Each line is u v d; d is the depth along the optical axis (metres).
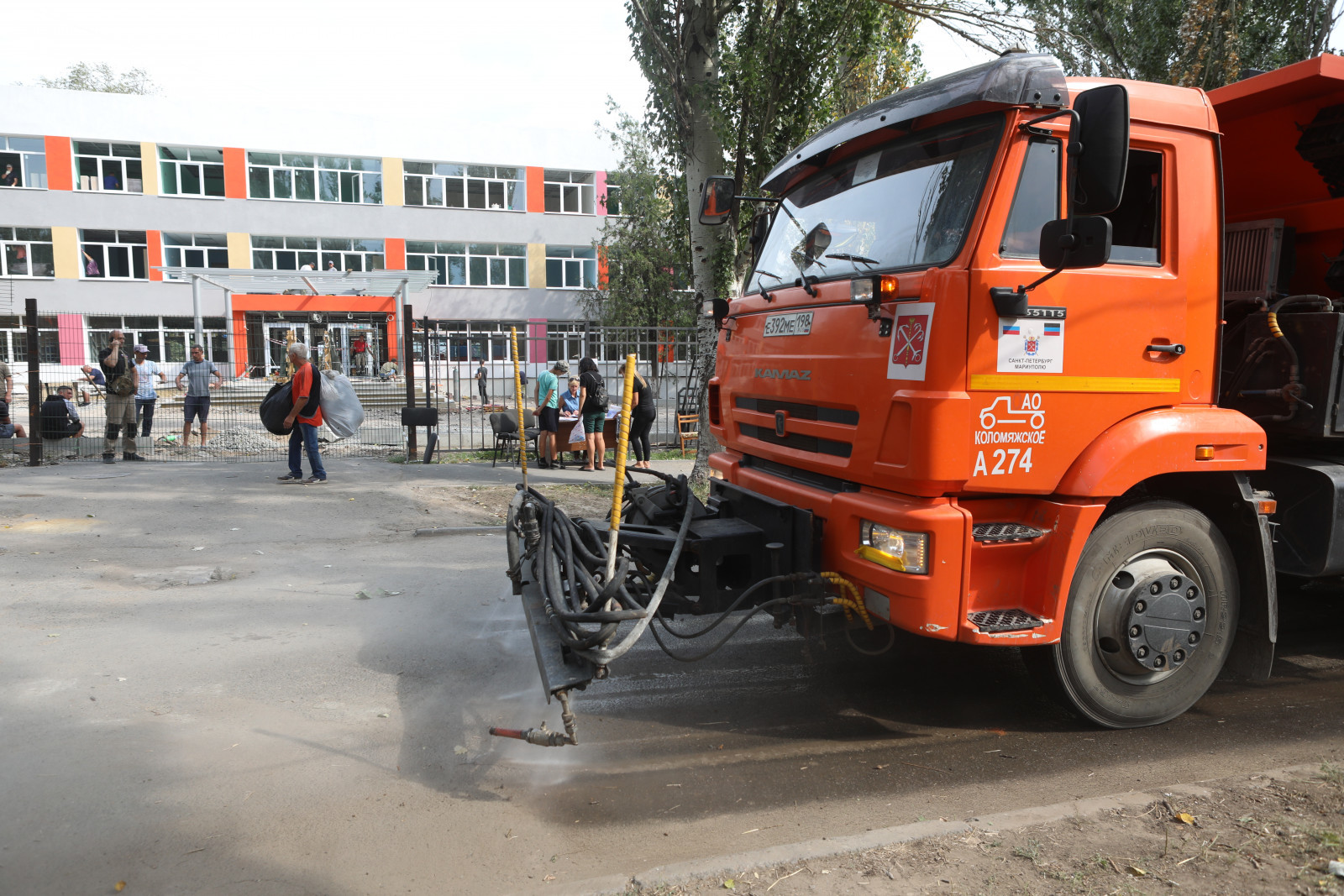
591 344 16.42
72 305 33.91
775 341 4.56
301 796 3.34
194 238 35.41
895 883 2.74
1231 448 3.89
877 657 5.20
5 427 14.66
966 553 3.54
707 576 4.07
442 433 18.56
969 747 3.96
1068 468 3.67
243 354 18.80
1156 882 2.73
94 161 34.03
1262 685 4.79
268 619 5.56
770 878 2.77
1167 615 3.96
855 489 3.93
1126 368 3.74
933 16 10.63
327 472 12.31
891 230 3.92
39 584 6.22
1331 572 4.20
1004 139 3.50
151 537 7.91
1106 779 3.62
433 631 5.37
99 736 3.77
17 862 2.82
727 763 3.75
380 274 28.61
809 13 10.51
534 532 4.29
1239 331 4.60
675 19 10.88
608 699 4.50
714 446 11.35
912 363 3.51
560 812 3.28
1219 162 3.95
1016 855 2.90
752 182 11.41
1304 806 3.23
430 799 3.35
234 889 2.73
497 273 40.00
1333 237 4.82
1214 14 13.21
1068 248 3.25
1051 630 3.68
